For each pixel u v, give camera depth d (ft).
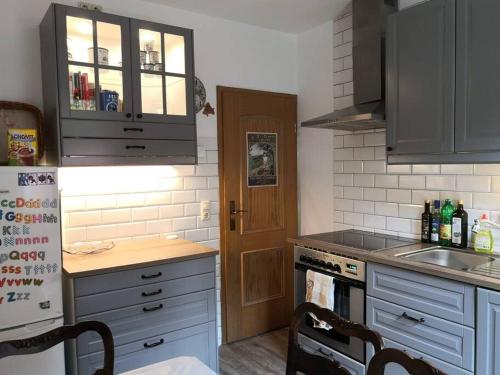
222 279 10.96
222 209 10.89
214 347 8.53
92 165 7.82
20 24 8.17
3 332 6.54
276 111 11.74
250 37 11.18
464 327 6.34
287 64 11.91
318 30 11.31
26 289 6.70
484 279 6.01
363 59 9.36
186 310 8.13
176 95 8.86
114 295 7.28
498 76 6.53
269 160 11.67
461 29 6.97
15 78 8.15
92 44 7.83
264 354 10.39
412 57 7.75
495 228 7.73
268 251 11.74
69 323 7.21
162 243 9.16
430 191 8.80
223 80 10.78
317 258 8.80
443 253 8.14
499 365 5.95
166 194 9.96
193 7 9.93
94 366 7.09
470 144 6.93
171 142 8.73
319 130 11.43
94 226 9.05
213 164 10.66
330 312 4.30
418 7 7.62
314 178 11.66
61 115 7.48
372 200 10.04
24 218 6.66
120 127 8.10
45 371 6.76
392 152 8.19
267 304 11.76
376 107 8.75
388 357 3.43
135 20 8.20
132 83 8.21
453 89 7.13
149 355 7.69
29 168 6.68
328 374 4.21
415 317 7.02
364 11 9.29
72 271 6.91
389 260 7.31
